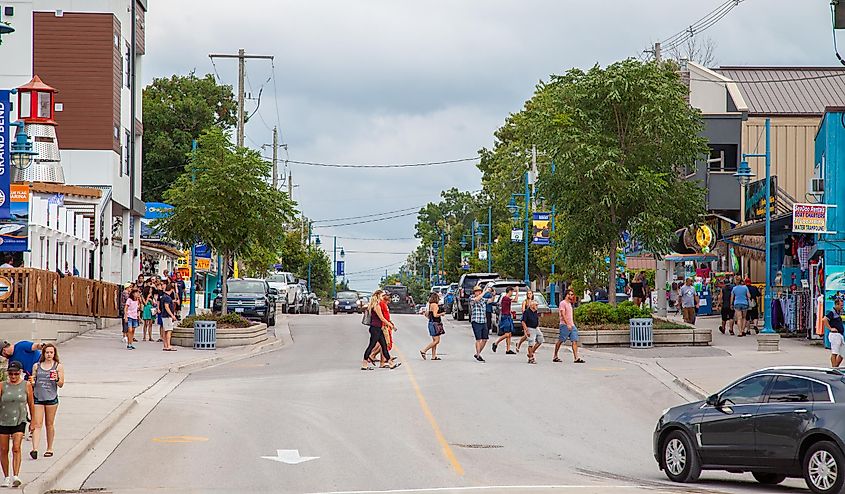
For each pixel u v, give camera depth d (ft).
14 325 104.06
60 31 155.43
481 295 105.60
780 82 182.09
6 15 154.71
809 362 97.04
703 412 51.65
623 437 65.51
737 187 166.61
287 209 134.82
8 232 107.04
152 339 125.08
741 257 161.58
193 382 87.92
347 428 65.05
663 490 47.96
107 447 57.47
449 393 81.25
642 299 152.15
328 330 152.46
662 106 127.03
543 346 123.13
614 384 87.30
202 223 129.29
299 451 56.90
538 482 49.39
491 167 320.70
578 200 128.16
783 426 48.01
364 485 47.70
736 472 52.75
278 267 292.61
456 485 47.91
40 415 50.83
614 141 127.13
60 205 128.98
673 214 131.44
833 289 108.17
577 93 129.08
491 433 64.90
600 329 118.83
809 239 121.08
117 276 166.91
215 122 262.26
